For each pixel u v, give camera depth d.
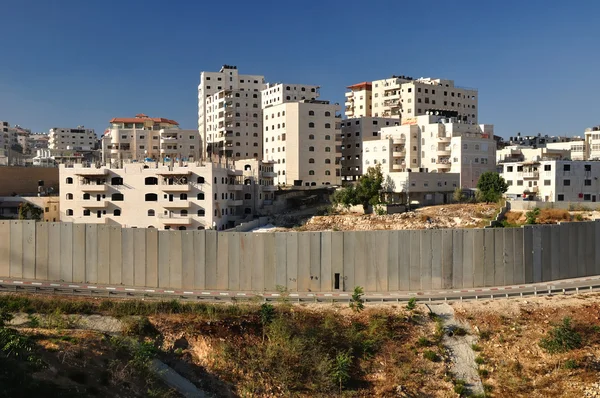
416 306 51.53
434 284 58.50
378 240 57.59
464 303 52.91
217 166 99.38
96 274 58.22
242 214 113.25
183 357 40.62
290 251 56.88
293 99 177.50
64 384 32.12
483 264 59.75
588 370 43.47
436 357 44.91
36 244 59.56
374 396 40.41
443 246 58.75
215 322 44.31
